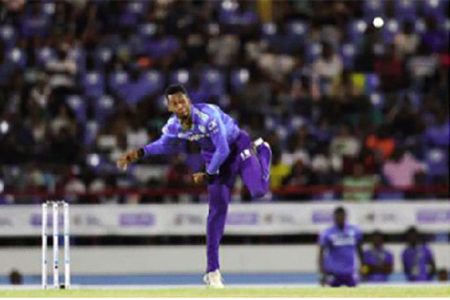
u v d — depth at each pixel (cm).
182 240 7306
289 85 8119
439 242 7250
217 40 8444
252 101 7900
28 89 8012
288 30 8612
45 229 4844
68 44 8400
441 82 8250
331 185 7350
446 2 8925
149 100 7900
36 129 7612
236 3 8794
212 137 4162
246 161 4331
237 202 7344
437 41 8612
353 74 8294
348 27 8694
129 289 4347
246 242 7319
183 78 8062
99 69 8231
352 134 7644
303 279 7244
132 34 8544
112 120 7788
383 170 7469
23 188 7300
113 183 7369
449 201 7300
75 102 7944
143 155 4322
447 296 3700
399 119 7775
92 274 7181
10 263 7125
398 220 7288
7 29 8575
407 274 6819
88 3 8738
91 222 7225
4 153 7462
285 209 7269
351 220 7269
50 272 7075
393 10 8850
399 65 8356
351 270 6262
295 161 7381
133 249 7225
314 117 7838
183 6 8719
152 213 7256
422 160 7638
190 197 7456
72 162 7481
